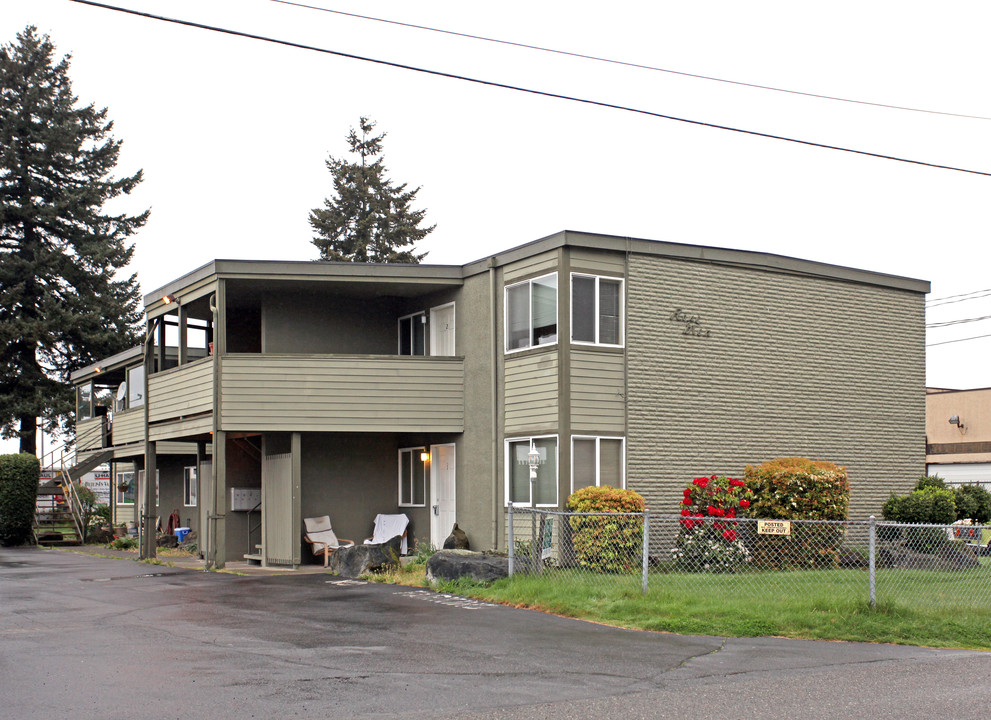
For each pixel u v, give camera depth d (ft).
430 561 52.90
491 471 65.57
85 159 162.09
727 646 35.27
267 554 69.00
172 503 104.06
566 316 60.18
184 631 38.37
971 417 117.08
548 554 58.54
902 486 73.05
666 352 63.57
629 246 62.69
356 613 43.04
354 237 178.81
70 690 28.19
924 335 75.46
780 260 68.54
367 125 184.85
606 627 39.27
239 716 25.40
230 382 66.69
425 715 25.50
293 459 67.00
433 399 68.69
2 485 97.45
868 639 36.52
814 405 69.36
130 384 102.12
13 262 148.25
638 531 55.42
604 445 60.90
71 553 86.17
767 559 56.59
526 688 28.55
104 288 156.97
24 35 158.30
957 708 26.14
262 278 67.31
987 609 39.50
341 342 74.59
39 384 151.53
